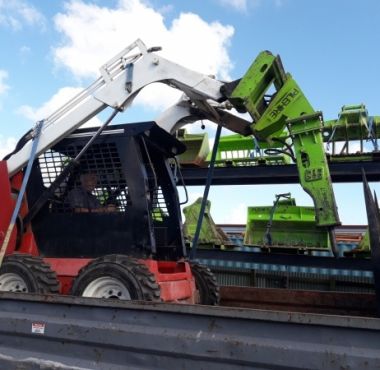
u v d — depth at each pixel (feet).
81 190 14.52
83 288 11.99
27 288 12.57
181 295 14.08
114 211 13.92
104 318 8.48
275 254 27.96
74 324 8.67
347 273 26.03
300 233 31.07
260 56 14.17
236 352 7.26
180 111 17.26
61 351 8.70
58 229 14.49
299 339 6.94
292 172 27.86
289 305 14.48
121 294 11.82
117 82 14.90
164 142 15.67
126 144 14.06
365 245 25.93
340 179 27.40
